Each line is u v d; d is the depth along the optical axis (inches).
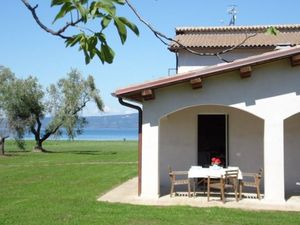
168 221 345.7
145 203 427.2
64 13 74.5
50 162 1117.7
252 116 518.6
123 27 74.7
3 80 1546.5
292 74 438.0
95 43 80.0
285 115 435.2
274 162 430.3
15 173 811.4
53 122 1668.3
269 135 434.6
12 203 442.3
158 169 452.8
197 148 534.3
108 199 454.9
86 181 644.1
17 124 1531.7
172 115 538.3
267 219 354.6
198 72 428.1
